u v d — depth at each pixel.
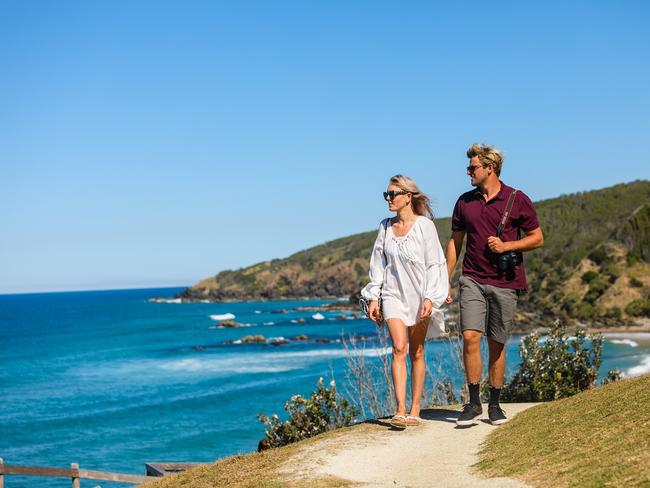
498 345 7.29
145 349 73.44
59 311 185.62
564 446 5.91
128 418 35.44
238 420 33.66
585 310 82.00
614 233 98.94
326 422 11.05
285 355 62.66
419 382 7.64
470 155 7.04
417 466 6.26
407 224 7.30
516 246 6.91
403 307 7.35
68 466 25.64
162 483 7.75
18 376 54.97
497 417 7.51
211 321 120.00
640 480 4.56
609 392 7.21
